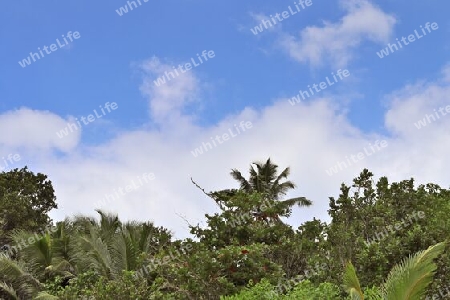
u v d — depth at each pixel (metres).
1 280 25.50
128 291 19.06
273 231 22.78
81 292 21.98
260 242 22.73
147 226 28.03
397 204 21.59
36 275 27.78
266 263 20.56
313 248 21.50
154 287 19.45
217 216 22.98
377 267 18.62
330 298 14.69
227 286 19.36
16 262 26.52
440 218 19.89
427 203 21.31
